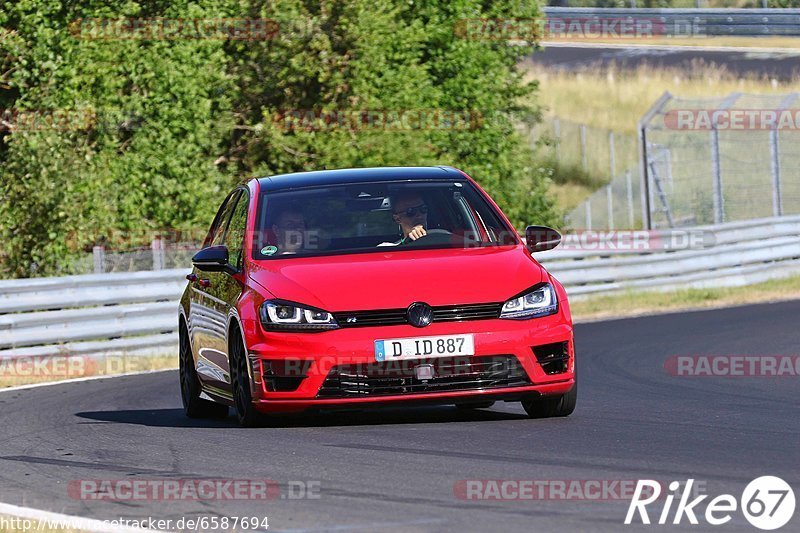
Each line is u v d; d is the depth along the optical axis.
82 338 51.91
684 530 17.16
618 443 24.52
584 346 49.16
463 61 90.12
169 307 55.44
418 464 22.67
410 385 25.97
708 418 28.30
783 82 157.38
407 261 27.55
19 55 69.25
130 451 26.09
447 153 87.88
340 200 29.92
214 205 73.19
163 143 71.44
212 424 30.58
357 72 79.44
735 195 125.44
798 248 80.38
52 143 66.75
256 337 26.61
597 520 17.83
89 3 71.38
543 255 68.00
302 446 25.09
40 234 66.56
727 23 181.25
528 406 28.59
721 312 61.75
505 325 26.23
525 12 99.56
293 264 27.94
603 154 142.50
